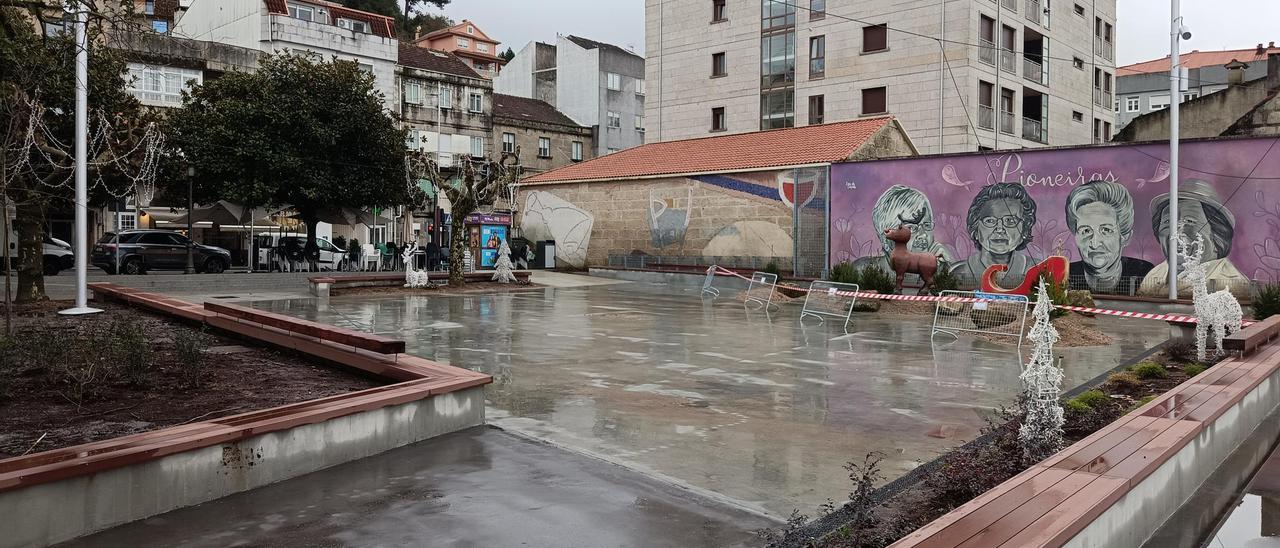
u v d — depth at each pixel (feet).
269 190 98.37
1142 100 216.33
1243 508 17.51
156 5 141.18
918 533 11.50
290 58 103.50
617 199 107.86
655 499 16.11
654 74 153.28
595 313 55.88
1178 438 17.17
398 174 109.91
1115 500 13.58
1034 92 131.23
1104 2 152.46
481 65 256.73
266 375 25.40
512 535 14.01
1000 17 122.11
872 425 22.98
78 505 13.73
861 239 86.28
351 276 73.31
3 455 16.30
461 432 21.17
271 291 70.44
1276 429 24.90
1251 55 227.61
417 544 13.55
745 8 140.77
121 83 62.75
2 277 76.43
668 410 24.49
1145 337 46.42
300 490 16.30
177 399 21.67
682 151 111.45
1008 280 77.00
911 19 121.29
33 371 24.23
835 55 129.59
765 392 27.68
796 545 12.88
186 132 98.78
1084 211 72.95
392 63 144.97
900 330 47.62
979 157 78.74
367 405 18.72
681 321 51.49
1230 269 66.23
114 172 56.39
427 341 39.63
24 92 36.04
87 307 43.96
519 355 35.35
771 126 137.59
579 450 19.52
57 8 38.91
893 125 96.84
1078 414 22.52
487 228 106.63
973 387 29.12
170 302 42.86
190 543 13.52
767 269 91.35
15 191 40.29
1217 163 66.80
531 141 172.86
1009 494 13.33
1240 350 29.27
